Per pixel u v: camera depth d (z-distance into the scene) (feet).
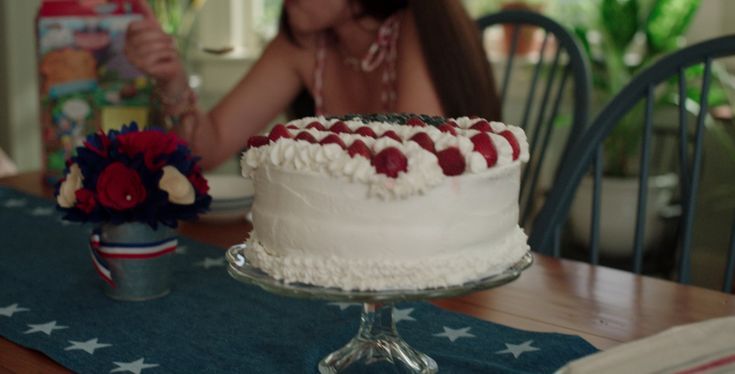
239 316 3.05
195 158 3.26
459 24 4.94
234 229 4.28
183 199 3.17
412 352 2.60
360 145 2.39
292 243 2.46
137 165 3.09
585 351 2.68
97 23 5.02
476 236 2.47
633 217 8.67
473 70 4.92
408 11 5.31
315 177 2.39
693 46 4.07
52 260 3.76
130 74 5.08
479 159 2.42
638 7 8.38
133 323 2.97
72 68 5.07
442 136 2.48
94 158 3.12
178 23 7.23
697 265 8.82
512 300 3.21
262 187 2.56
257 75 5.91
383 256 2.38
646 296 3.25
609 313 3.06
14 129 9.21
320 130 2.70
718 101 8.25
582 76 5.03
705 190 8.76
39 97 5.19
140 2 5.09
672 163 9.01
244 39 10.48
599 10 8.70
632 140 8.74
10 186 5.29
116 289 3.21
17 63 9.10
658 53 8.57
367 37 5.48
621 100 4.20
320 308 3.14
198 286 3.39
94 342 2.79
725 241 8.64
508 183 2.58
